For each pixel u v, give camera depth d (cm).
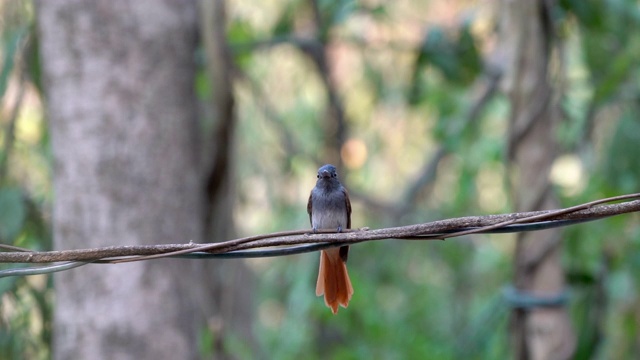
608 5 1485
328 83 1848
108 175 1177
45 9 1205
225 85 1282
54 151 1201
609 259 1536
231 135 1310
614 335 1611
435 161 1872
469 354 1700
